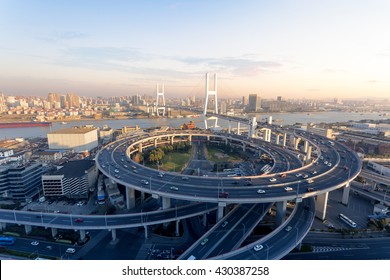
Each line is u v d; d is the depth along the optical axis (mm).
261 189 107312
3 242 98250
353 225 108125
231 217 101000
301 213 103188
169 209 110562
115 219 103938
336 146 193750
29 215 109750
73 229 105750
